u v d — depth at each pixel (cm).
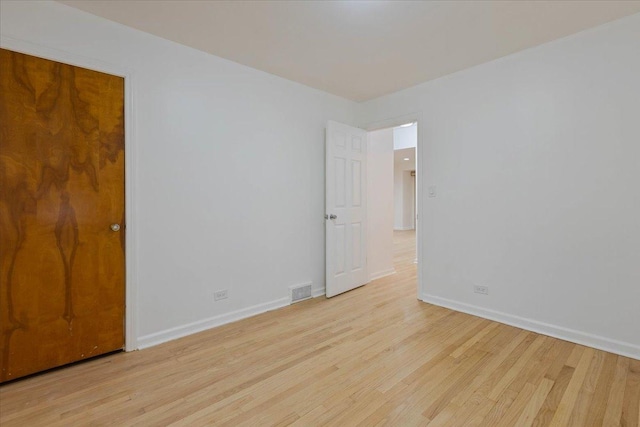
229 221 277
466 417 153
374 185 429
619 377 187
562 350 222
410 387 178
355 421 151
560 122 242
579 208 234
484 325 268
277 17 211
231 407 162
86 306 210
